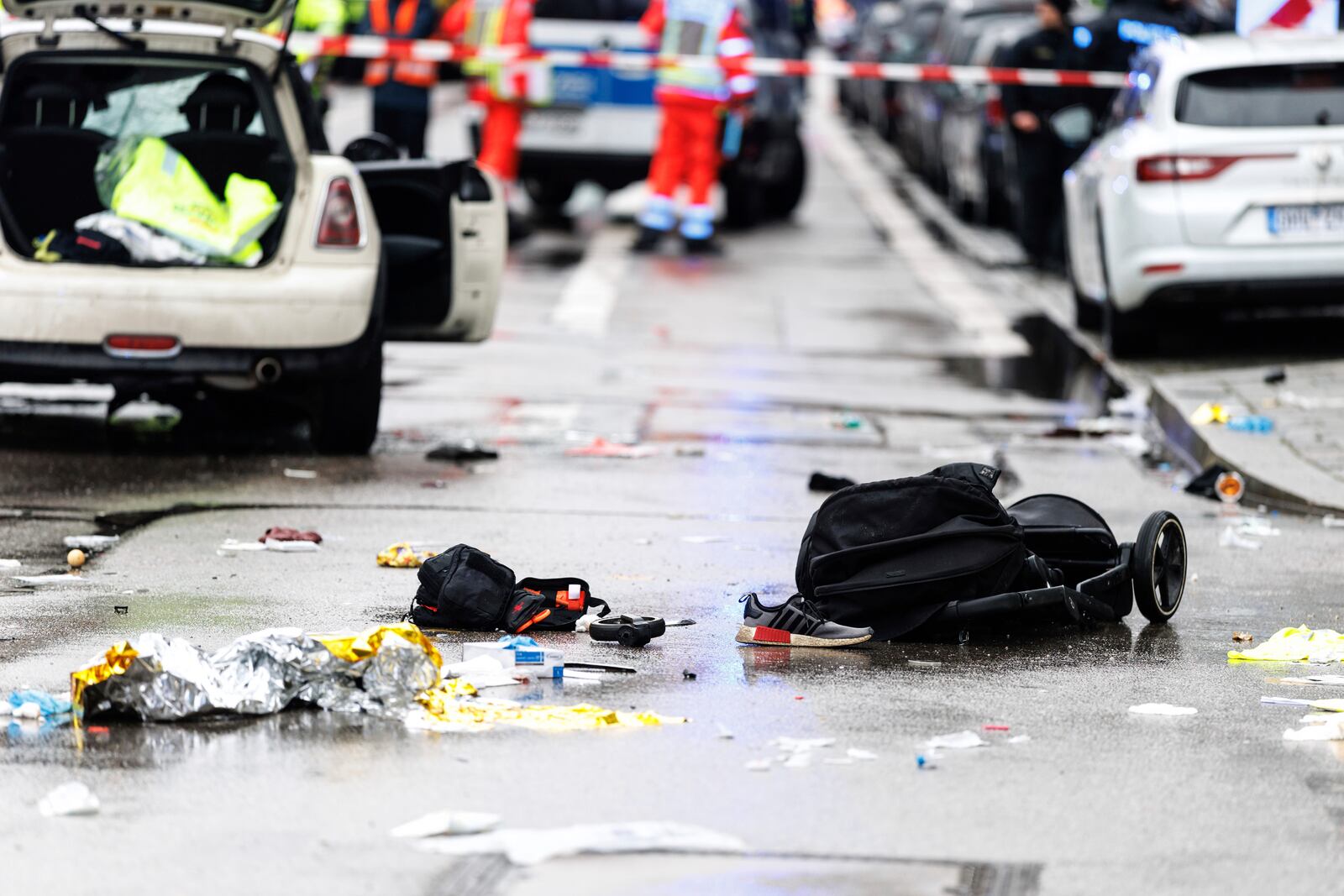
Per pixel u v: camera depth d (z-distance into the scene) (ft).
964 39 307.37
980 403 163.84
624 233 277.03
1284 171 166.20
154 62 130.11
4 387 162.50
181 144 130.31
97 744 68.59
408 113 210.79
